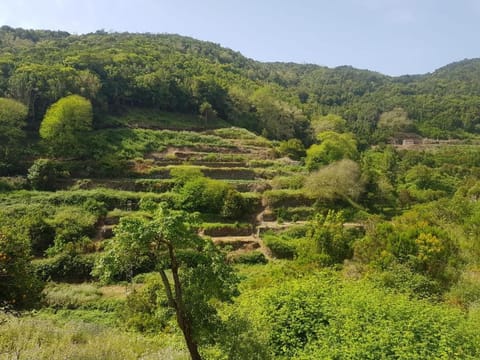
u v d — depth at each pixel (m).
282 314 11.13
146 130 54.50
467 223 25.53
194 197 38.16
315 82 155.12
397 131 101.31
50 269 26.75
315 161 51.50
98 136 48.56
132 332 13.49
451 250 19.50
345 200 43.59
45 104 50.72
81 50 76.19
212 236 35.41
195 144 54.34
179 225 6.43
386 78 178.38
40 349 8.20
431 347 9.39
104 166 42.59
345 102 131.75
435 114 109.00
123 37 106.94
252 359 7.46
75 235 30.72
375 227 23.48
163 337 12.13
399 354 8.76
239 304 12.32
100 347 9.05
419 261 17.69
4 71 55.06
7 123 43.19
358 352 8.84
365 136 92.50
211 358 8.56
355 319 10.30
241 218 38.62
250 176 48.03
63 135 43.47
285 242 33.53
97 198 36.25
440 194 50.47
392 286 15.66
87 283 26.50
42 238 30.02
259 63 159.25
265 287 15.64
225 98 74.38
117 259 6.49
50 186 38.97
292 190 43.28
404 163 68.19
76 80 54.12
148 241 6.39
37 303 10.13
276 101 80.19
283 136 75.75
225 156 51.91
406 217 27.52
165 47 98.94
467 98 116.88
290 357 9.64
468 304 14.70
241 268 29.92
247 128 72.88
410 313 10.78
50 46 80.75
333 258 22.20
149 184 40.91
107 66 65.19
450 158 70.81
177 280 6.75
